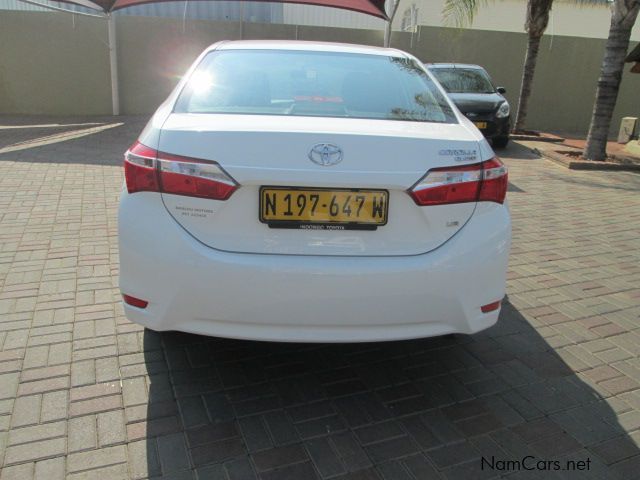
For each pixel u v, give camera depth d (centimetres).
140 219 239
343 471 227
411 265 238
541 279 432
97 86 1420
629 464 236
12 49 1373
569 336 342
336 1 1153
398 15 1752
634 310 380
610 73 923
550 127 1541
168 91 1439
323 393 279
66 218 543
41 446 233
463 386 288
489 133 1070
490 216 253
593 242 531
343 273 234
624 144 1252
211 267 232
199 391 275
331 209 235
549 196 721
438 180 240
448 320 250
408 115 286
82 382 277
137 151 242
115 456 229
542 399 279
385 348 321
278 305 235
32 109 1413
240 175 230
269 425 253
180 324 243
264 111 274
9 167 781
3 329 323
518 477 227
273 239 236
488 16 1714
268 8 1537
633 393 285
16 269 412
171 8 1522
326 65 323
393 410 267
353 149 234
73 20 1367
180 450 235
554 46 1483
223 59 318
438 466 232
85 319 338
